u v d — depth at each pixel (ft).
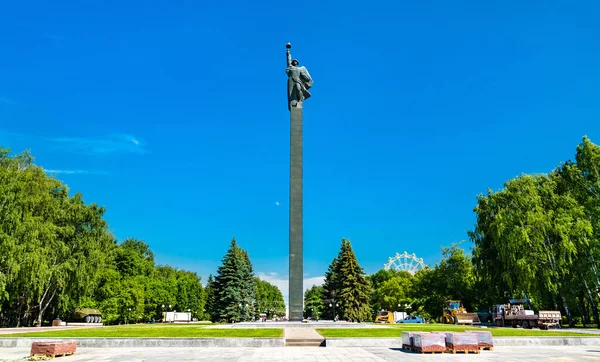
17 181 142.72
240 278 259.60
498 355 63.98
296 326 116.78
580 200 151.12
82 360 57.06
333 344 81.35
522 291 150.61
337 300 254.88
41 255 140.15
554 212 146.51
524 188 151.94
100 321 254.88
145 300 272.72
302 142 141.18
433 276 229.66
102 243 180.75
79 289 167.43
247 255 323.37
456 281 207.72
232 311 249.55
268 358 60.44
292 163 139.03
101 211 179.01
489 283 169.89
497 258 162.09
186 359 61.41
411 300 294.25
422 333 68.13
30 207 145.48
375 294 367.04
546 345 82.84
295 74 145.48
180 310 333.21
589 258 138.00
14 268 130.52
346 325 117.80
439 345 66.39
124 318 237.86
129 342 81.41
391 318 226.17
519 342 82.64
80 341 81.25
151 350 74.54
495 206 158.71
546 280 135.74
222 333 89.40
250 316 296.71
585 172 151.74
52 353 59.82
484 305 198.70
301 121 142.82
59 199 168.86
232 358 62.59
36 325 182.19
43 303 178.81
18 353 70.18
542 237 140.46
